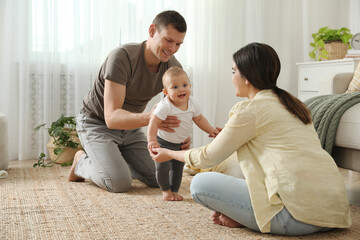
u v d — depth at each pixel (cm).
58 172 287
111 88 219
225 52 407
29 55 341
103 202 203
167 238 150
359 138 204
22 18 336
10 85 342
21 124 342
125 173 227
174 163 208
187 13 384
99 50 357
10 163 332
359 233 157
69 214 181
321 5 434
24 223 168
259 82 156
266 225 144
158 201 206
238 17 408
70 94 353
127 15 364
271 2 418
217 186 155
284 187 143
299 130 151
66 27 349
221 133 153
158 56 218
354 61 330
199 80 389
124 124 211
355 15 422
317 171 147
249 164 151
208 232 157
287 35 425
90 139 242
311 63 375
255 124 150
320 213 145
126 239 150
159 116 193
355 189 241
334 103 223
